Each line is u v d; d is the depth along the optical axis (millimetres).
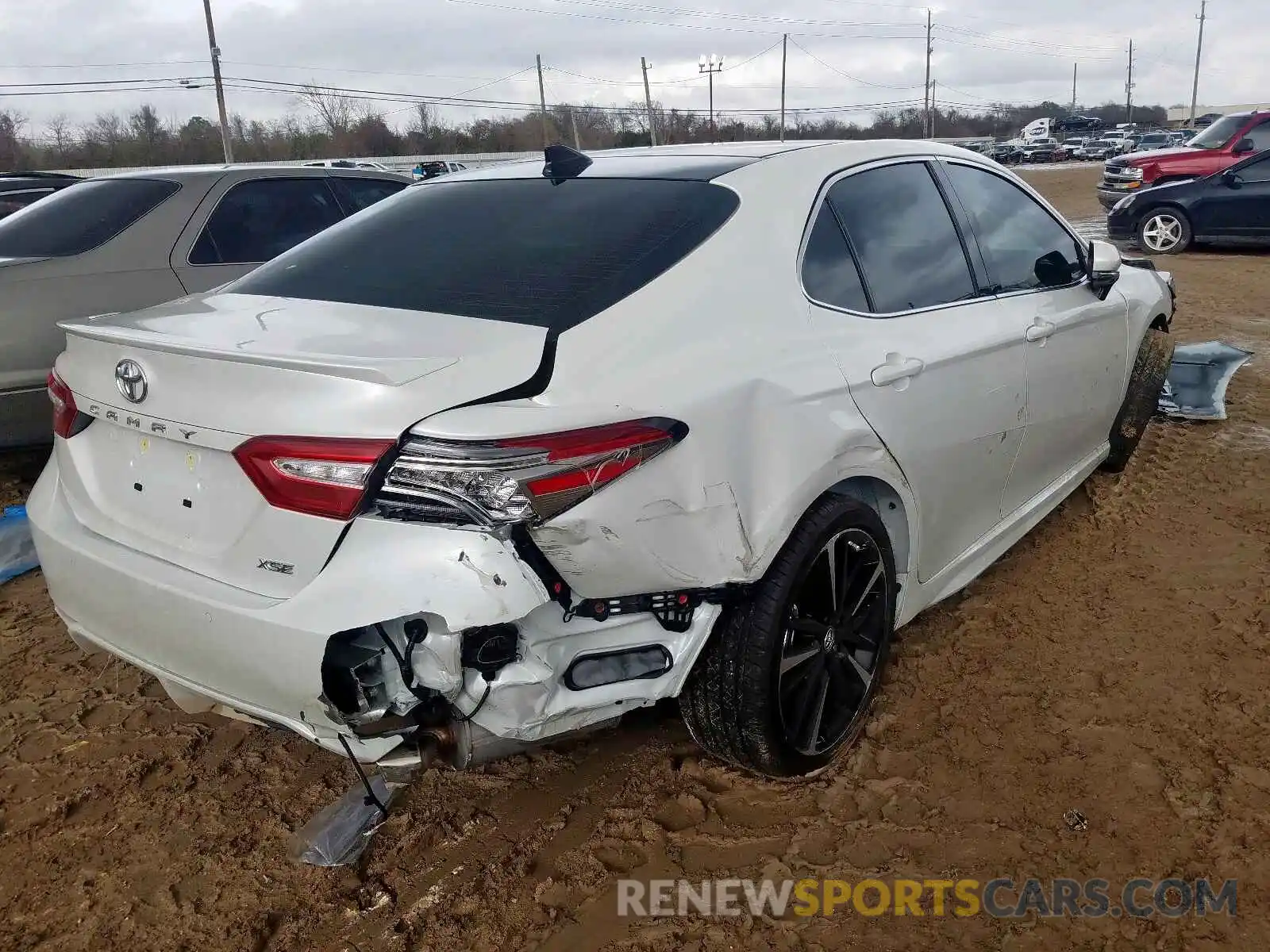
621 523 2006
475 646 1950
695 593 2188
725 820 2516
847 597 2639
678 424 2100
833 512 2469
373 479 1895
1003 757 2721
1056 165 50125
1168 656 3174
